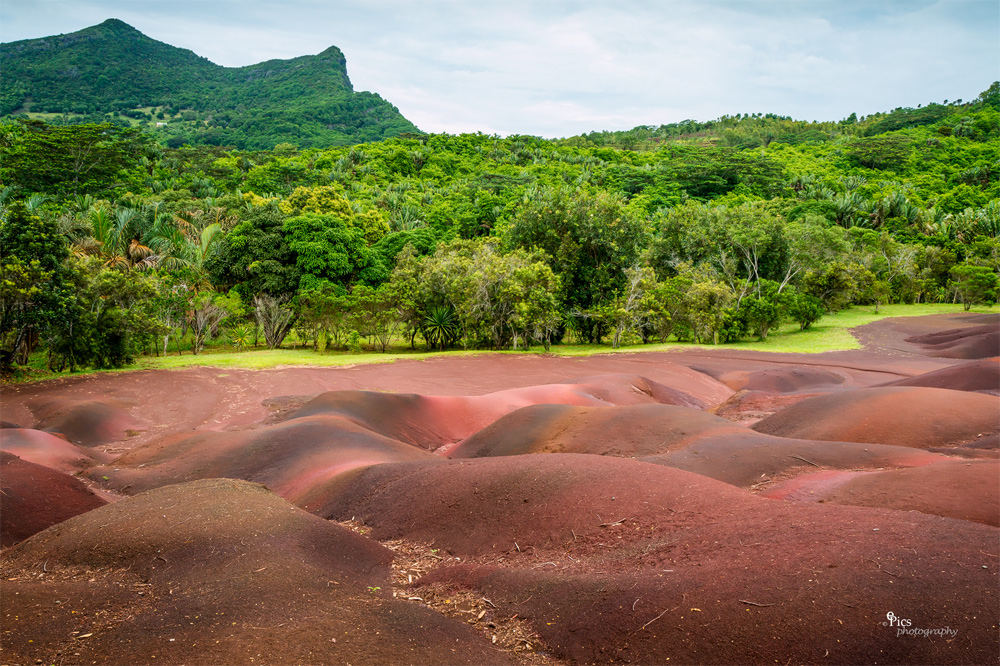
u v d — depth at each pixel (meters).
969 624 3.23
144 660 3.43
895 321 39.47
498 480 6.83
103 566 5.11
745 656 3.37
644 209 70.06
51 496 8.41
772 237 39.12
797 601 3.60
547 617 4.16
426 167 105.19
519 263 31.50
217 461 10.84
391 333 31.94
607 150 124.25
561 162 109.31
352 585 4.87
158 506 6.06
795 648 3.32
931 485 6.34
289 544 5.24
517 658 3.85
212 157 95.69
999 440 9.09
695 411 11.46
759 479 8.01
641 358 28.08
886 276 49.38
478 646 3.92
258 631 3.71
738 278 40.03
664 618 3.76
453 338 33.09
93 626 3.93
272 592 4.32
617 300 32.72
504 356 28.91
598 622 3.93
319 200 54.94
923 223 64.75
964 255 51.75
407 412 15.13
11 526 7.31
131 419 16.25
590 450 10.66
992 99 148.75
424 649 3.74
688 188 91.94
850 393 12.66
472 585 4.85
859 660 3.18
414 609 4.34
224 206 51.84
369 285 39.12
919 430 10.30
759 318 33.44
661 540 4.99
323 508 8.12
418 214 67.38
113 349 24.39
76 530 5.80
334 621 3.94
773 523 4.73
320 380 21.78
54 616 4.01
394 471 8.29
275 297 34.84
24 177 53.94
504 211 64.06
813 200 69.69
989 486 6.02
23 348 23.84
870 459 8.23
